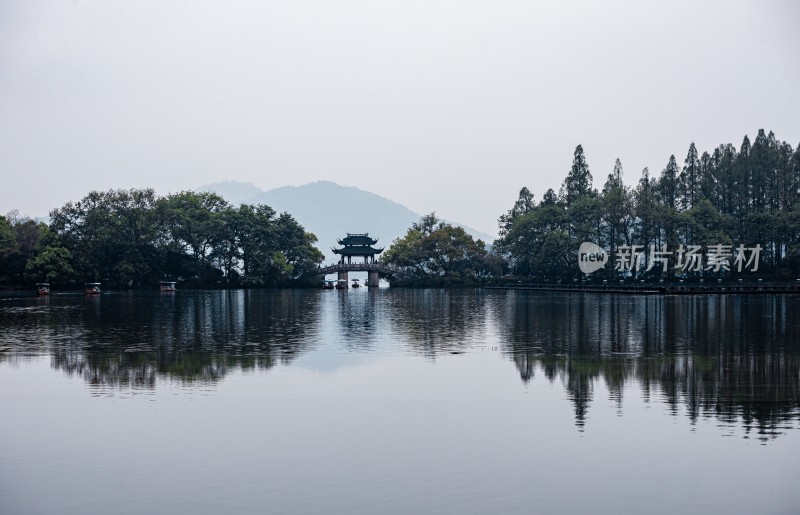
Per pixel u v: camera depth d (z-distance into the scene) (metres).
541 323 71.19
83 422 30.62
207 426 29.98
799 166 161.88
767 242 155.38
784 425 29.64
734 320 72.31
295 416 31.48
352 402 33.91
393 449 27.16
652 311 85.69
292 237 178.38
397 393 35.81
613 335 59.56
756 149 164.12
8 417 31.42
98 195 159.25
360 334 61.06
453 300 116.44
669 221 149.62
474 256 183.00
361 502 22.73
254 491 23.53
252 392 36.16
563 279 167.00
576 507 22.41
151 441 28.09
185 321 73.81
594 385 37.56
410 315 82.38
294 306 100.25
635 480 24.22
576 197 175.38
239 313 85.44
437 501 22.81
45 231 159.50
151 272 161.62
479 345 53.38
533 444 27.58
